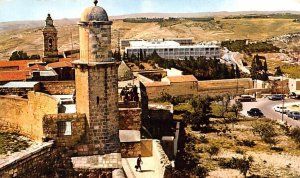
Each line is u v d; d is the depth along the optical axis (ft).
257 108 359.87
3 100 133.18
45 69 254.88
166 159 100.53
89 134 99.14
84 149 99.19
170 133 216.13
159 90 394.52
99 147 99.76
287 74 568.82
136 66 512.22
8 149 112.78
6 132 132.98
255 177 195.00
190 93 410.52
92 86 97.60
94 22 95.96
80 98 99.35
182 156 209.97
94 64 96.37
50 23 327.06
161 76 463.42
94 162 96.89
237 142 255.09
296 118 327.67
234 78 484.74
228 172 198.29
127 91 170.91
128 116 129.08
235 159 207.62
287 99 416.05
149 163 112.06
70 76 273.33
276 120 320.91
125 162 112.57
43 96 120.78
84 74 97.40
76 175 95.09
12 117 131.85
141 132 133.80
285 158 226.79
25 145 118.01
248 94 436.35
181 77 412.36
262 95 431.02
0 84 196.24
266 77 501.56
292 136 265.34
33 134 123.24
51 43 325.01
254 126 288.10
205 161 214.48
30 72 226.58
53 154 97.25
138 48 648.38
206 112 335.67
